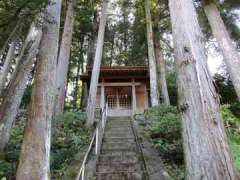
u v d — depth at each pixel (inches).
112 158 230.8
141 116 444.1
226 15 431.2
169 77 698.8
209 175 88.0
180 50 121.7
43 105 167.3
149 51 498.0
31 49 278.5
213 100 103.8
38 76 177.9
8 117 246.4
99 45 431.2
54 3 204.1
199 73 110.0
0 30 202.7
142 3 605.6
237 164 190.5
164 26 601.3
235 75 295.9
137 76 607.2
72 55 777.6
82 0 524.4
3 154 224.7
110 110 596.4
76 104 760.3
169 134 256.1
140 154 238.7
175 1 138.1
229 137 310.7
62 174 187.2
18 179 141.7
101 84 593.6
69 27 394.6
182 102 110.1
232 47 312.8
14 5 181.8
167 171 193.6
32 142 152.6
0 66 422.9
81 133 318.3
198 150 94.4
